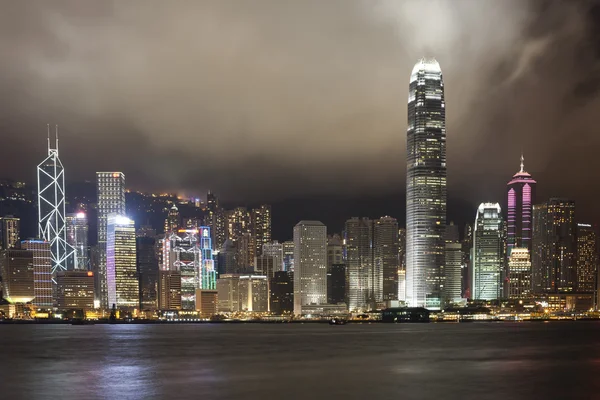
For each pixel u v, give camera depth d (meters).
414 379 149.25
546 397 124.50
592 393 129.00
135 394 132.75
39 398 129.75
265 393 131.00
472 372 162.00
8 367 184.25
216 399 125.31
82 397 130.25
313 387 137.88
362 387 137.50
